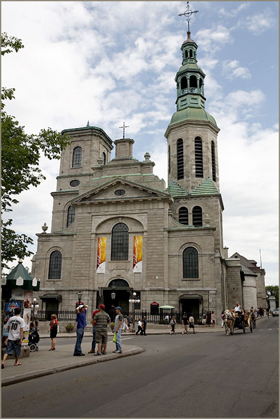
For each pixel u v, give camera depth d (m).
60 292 46.09
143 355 17.00
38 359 15.05
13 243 19.97
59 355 16.44
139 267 44.47
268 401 8.69
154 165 49.47
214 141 57.47
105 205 47.47
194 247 44.06
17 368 12.61
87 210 47.91
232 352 17.44
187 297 41.91
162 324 39.53
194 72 60.44
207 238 43.88
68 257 47.50
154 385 10.38
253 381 10.83
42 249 48.47
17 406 8.44
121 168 49.59
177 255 44.19
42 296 44.94
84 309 16.72
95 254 46.50
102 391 9.73
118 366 13.68
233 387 10.08
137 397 9.09
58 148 21.00
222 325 39.59
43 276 47.50
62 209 56.34
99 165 50.88
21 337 13.58
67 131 58.91
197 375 11.74
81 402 8.70
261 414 7.72
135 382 10.79
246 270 73.81
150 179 47.72
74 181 57.00
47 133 20.61
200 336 28.72
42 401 8.84
